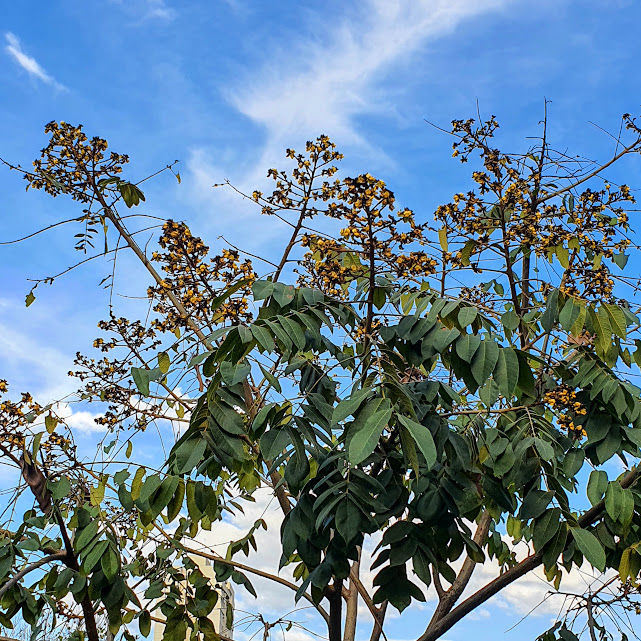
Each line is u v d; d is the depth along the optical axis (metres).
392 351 2.75
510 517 3.83
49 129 3.75
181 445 2.40
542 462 3.09
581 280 3.08
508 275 3.33
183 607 3.86
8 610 3.48
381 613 3.75
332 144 3.14
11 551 3.43
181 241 2.99
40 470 3.54
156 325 3.41
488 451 3.12
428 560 2.80
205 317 3.13
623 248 3.62
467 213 3.19
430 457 1.95
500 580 3.56
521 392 3.23
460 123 3.70
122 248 3.80
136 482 2.75
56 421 3.49
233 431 2.41
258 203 3.21
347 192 2.54
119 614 3.43
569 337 3.65
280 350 2.89
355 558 2.95
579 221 3.37
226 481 4.05
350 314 3.03
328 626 3.63
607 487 2.99
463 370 2.56
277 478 3.92
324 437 2.63
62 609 4.17
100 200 3.79
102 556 3.22
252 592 4.03
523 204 3.32
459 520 2.98
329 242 2.87
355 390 2.53
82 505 3.57
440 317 2.81
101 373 3.69
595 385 3.23
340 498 2.55
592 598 3.80
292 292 2.74
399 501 2.94
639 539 3.21
